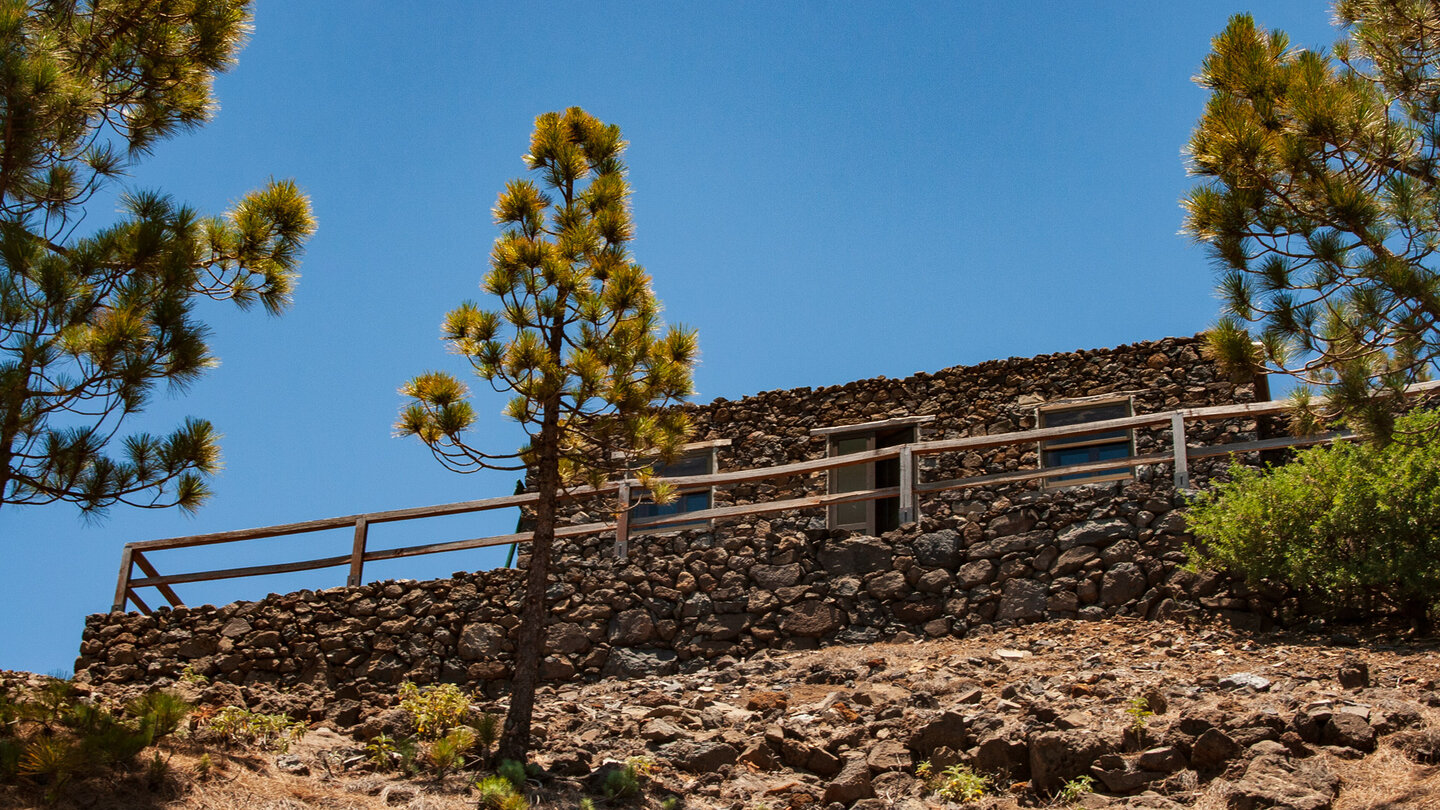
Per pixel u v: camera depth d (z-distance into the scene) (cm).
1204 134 813
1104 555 1172
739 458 1661
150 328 754
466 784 752
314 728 909
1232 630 1066
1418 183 748
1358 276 766
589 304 912
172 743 737
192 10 893
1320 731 736
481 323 898
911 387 1631
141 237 761
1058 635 1115
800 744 820
